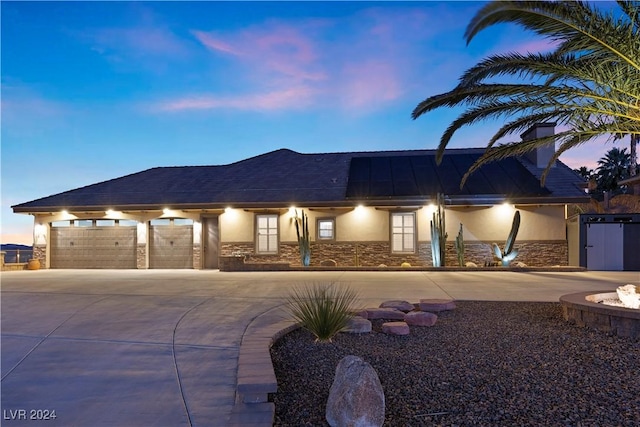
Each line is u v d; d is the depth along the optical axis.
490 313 8.45
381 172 21.34
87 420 4.17
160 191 20.97
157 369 5.48
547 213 18.16
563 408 4.11
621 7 6.61
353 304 9.60
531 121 9.66
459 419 3.94
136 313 8.67
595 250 17.42
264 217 19.45
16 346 6.46
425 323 7.41
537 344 6.17
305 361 5.57
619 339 6.32
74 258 20.44
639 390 4.50
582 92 7.75
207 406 4.45
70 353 6.12
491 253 18.25
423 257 18.59
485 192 18.39
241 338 6.79
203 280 14.45
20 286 12.88
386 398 4.40
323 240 19.08
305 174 21.89
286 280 14.35
